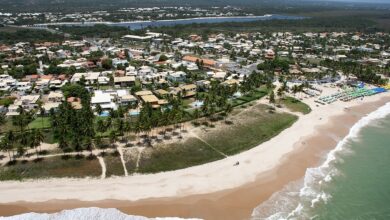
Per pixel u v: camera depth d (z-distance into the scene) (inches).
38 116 6358.3
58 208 3811.5
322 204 3941.9
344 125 6486.2
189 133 5684.1
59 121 5615.2
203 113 6486.2
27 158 4729.3
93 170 4522.6
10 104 6845.5
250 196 4077.3
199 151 5123.0
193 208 3838.6
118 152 4955.7
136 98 7278.5
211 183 4343.0
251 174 4574.3
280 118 6619.1
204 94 7706.7
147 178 4424.2
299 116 6830.7
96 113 6437.0
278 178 4488.2
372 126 6501.0
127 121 5856.3
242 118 6466.5
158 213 3742.6
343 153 5270.7
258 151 5260.8
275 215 3722.9
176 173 4564.5
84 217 3646.7
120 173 4495.6
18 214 3695.9
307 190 4217.5
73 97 7209.6
